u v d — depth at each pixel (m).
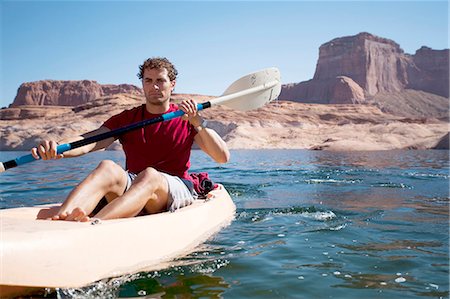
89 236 2.25
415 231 3.57
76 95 123.31
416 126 30.95
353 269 2.55
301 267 2.58
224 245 3.06
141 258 2.45
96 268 2.19
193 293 2.13
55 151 2.79
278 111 56.72
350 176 8.91
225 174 9.65
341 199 5.48
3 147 43.44
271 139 36.44
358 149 26.56
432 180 8.00
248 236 3.35
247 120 45.09
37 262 1.99
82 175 9.45
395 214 4.38
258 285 2.26
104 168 2.80
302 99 121.56
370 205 4.96
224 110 52.16
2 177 9.07
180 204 3.23
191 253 2.84
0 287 1.87
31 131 45.81
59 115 61.84
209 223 3.36
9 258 1.92
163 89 3.38
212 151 3.45
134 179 2.95
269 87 4.17
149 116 3.45
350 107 70.38
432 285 2.28
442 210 4.62
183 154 3.45
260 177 8.84
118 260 2.32
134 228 2.54
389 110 108.88
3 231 2.08
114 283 2.22
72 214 2.46
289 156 19.59
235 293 2.14
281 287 2.24
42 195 6.18
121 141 3.44
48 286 1.98
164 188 3.03
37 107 81.94
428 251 2.95
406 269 2.56
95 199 2.68
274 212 4.45
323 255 2.84
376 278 2.39
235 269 2.52
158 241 2.64
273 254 2.84
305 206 4.88
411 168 11.17
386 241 3.24
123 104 61.41
